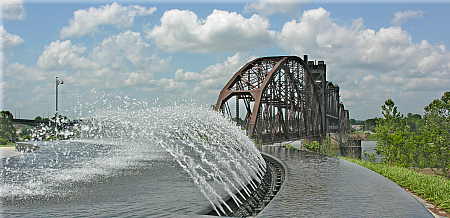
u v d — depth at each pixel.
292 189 9.93
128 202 9.13
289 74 50.28
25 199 9.67
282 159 18.28
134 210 8.33
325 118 76.44
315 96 64.62
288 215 7.30
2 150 34.50
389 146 36.19
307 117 59.12
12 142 50.69
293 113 54.75
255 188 11.99
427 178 14.45
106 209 8.47
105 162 18.19
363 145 97.00
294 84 54.34
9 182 12.28
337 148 63.50
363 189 9.94
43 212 8.32
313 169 14.23
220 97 44.88
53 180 12.68
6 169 15.62
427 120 37.25
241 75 46.31
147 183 11.84
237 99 46.44
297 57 53.16
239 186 11.10
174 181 12.19
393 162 35.53
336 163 16.36
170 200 9.26
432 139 35.00
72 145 29.55
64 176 13.55
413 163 36.06
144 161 18.50
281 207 7.93
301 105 57.88
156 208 8.47
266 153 22.56
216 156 21.00
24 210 8.52
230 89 45.75
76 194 10.19
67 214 8.11
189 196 9.72
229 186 11.07
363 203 8.29
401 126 37.88
